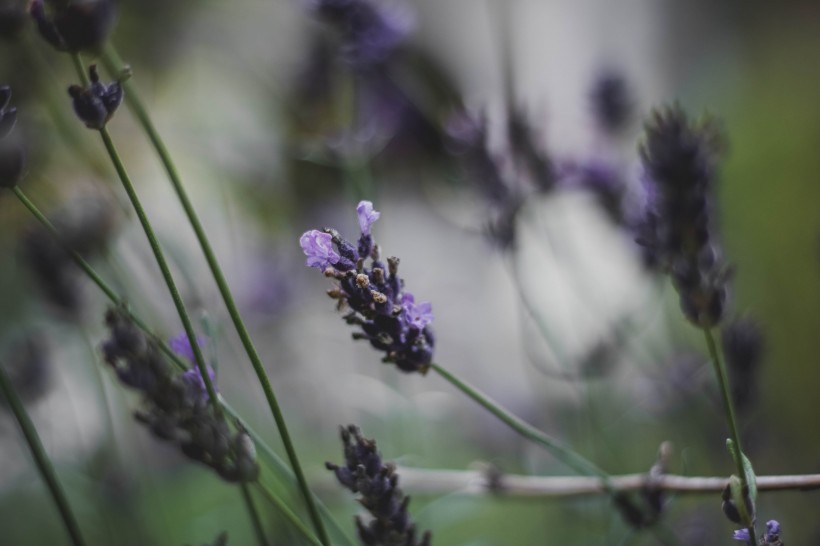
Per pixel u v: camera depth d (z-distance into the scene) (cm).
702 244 46
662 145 46
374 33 63
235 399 81
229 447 46
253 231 94
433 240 107
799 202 104
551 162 61
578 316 79
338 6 62
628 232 62
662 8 131
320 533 46
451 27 127
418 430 79
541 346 83
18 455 79
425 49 123
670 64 129
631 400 75
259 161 92
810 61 123
